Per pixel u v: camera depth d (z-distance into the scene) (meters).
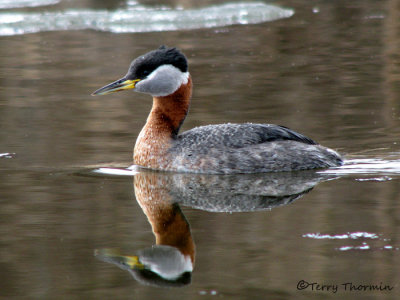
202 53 26.88
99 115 19.06
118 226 11.52
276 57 26.08
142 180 13.93
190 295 9.21
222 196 12.90
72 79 23.28
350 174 14.05
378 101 19.77
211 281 9.57
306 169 14.39
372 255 10.19
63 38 29.77
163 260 10.27
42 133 17.34
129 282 9.64
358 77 22.66
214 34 30.30
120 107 19.98
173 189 13.33
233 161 14.22
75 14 33.41
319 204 12.29
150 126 15.00
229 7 34.88
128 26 32.06
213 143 14.49
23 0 36.53
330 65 24.50
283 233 11.05
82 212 12.12
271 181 13.72
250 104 19.70
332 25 31.64
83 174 14.30
